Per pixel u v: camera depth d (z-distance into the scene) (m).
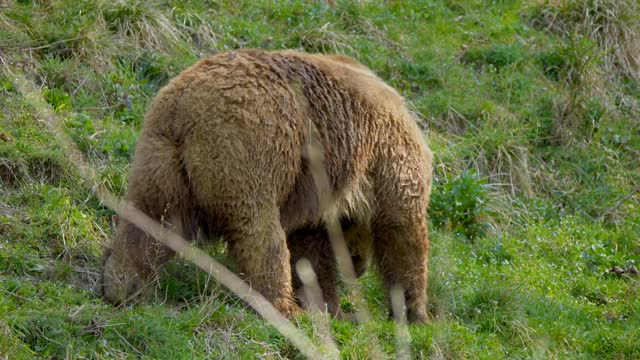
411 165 21.64
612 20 39.22
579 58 36.75
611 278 27.45
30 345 17.03
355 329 20.03
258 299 19.16
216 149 18.47
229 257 19.53
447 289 23.50
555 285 25.83
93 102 26.72
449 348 20.22
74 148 23.89
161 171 18.50
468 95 33.91
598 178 33.50
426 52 35.31
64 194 22.50
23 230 20.84
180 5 32.41
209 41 31.59
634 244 29.72
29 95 24.75
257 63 19.56
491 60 36.56
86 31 28.62
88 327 17.61
